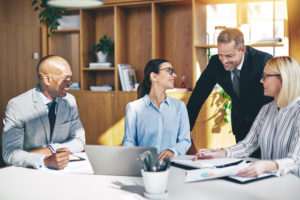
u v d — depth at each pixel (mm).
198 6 4414
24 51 5215
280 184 1531
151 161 1396
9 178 1672
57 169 1830
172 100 2480
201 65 4562
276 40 4051
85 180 1630
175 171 1767
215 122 4285
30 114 2221
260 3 4316
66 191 1465
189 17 4703
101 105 4809
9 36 4992
